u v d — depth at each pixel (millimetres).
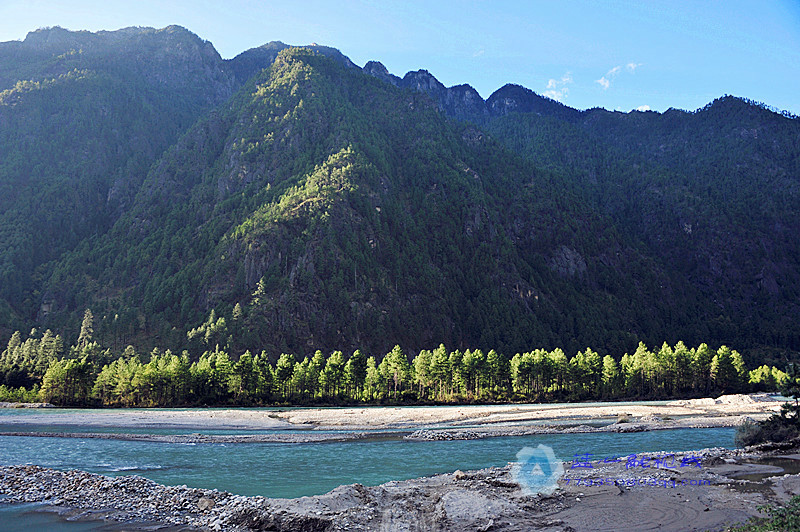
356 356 191375
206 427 104562
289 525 33031
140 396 173500
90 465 58438
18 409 157000
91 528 33594
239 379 180875
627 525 32750
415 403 189500
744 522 32938
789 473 48438
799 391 69688
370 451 70250
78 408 164375
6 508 37875
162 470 55625
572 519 34062
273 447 74938
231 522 34219
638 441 77750
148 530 33281
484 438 83938
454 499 37625
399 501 38625
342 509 35781
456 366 199375
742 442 69562
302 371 188000
